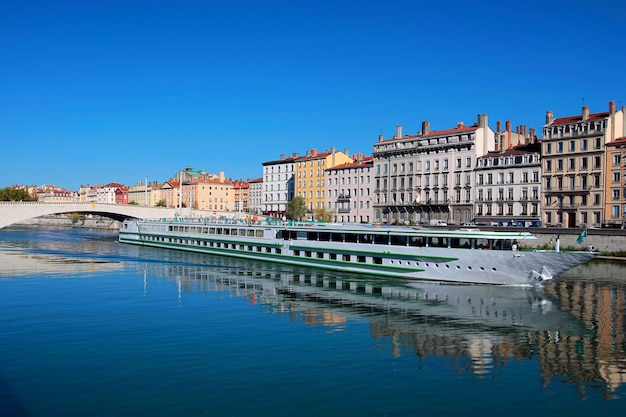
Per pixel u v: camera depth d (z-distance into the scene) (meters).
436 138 113.19
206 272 57.94
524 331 33.75
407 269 51.69
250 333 32.34
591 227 84.75
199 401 22.17
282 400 22.42
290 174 155.38
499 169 101.69
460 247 48.62
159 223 89.81
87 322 34.62
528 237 47.06
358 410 21.67
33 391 23.02
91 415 20.81
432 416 21.31
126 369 25.70
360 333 32.75
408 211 118.19
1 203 101.94
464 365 27.22
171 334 31.86
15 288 47.34
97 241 109.75
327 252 58.84
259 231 68.19
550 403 22.73
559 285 50.69
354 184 132.38
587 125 89.81
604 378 25.64
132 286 48.75
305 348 29.42
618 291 47.47
